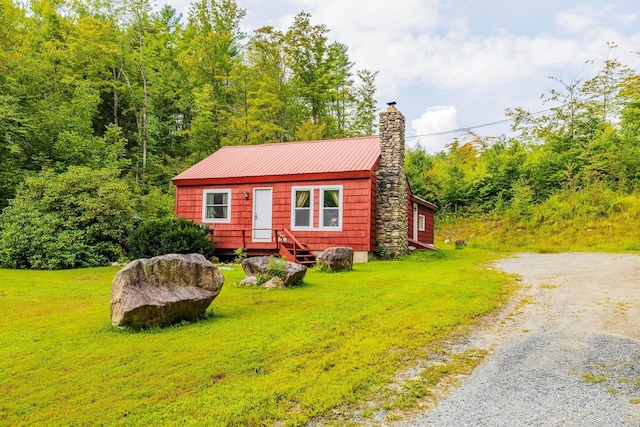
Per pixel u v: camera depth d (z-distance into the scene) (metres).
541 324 5.58
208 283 6.02
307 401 3.38
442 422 3.06
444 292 7.59
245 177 14.81
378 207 14.54
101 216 13.27
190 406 3.29
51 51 22.45
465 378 3.88
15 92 18.05
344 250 11.04
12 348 4.72
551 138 25.66
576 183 20.83
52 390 3.63
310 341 4.87
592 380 3.76
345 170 13.61
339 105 34.91
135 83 26.69
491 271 10.26
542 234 18.25
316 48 29.97
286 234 14.14
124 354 4.50
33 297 7.62
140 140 26.20
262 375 3.93
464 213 24.77
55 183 13.32
